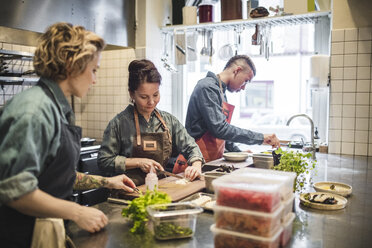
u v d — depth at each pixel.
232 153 2.54
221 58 3.27
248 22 3.19
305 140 3.53
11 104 1.06
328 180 1.98
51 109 1.08
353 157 2.82
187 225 1.15
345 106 2.95
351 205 1.50
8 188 0.97
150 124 2.04
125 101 3.77
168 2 3.92
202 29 3.29
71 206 1.10
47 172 1.15
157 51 3.78
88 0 3.11
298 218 1.34
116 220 1.31
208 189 1.66
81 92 1.22
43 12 2.72
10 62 3.18
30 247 1.12
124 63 3.74
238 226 1.01
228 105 2.67
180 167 2.22
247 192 0.99
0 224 1.11
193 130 2.62
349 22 2.88
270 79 6.23
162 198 1.24
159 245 1.09
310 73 2.97
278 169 1.48
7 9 2.46
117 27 3.45
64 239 1.14
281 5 3.40
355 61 2.88
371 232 1.20
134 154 1.97
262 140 2.45
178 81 3.96
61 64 1.12
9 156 0.98
